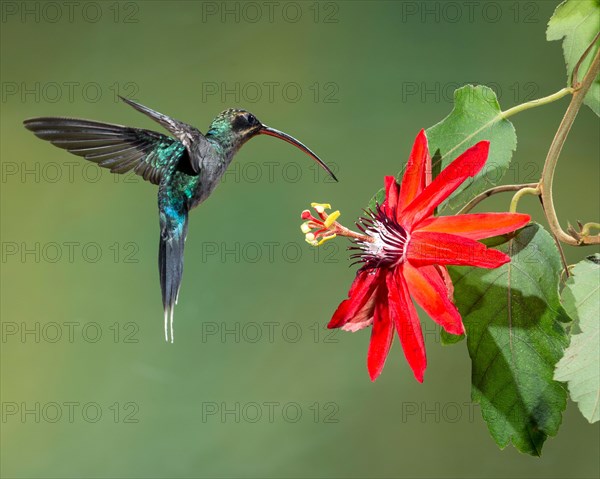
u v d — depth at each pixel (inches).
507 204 97.6
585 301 75.1
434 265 74.7
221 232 106.8
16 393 104.4
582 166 97.8
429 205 74.8
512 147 75.9
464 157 74.6
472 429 101.0
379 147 104.9
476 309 75.9
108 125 77.6
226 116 77.8
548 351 75.6
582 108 99.3
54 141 77.5
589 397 74.4
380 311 75.2
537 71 101.0
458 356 101.7
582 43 75.8
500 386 75.8
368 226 75.6
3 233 106.9
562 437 98.3
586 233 75.3
